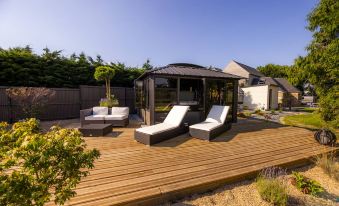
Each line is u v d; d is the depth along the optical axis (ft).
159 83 27.96
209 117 24.84
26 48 47.83
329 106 27.53
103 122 27.25
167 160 13.94
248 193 10.94
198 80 32.58
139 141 18.67
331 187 12.28
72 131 6.84
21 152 5.23
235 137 21.13
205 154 15.38
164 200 9.70
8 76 37.60
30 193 5.26
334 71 25.84
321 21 28.53
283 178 12.62
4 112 32.60
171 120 22.66
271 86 79.10
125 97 48.65
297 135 22.41
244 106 80.38
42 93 33.17
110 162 13.38
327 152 16.76
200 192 10.69
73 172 6.33
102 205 8.43
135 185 10.21
